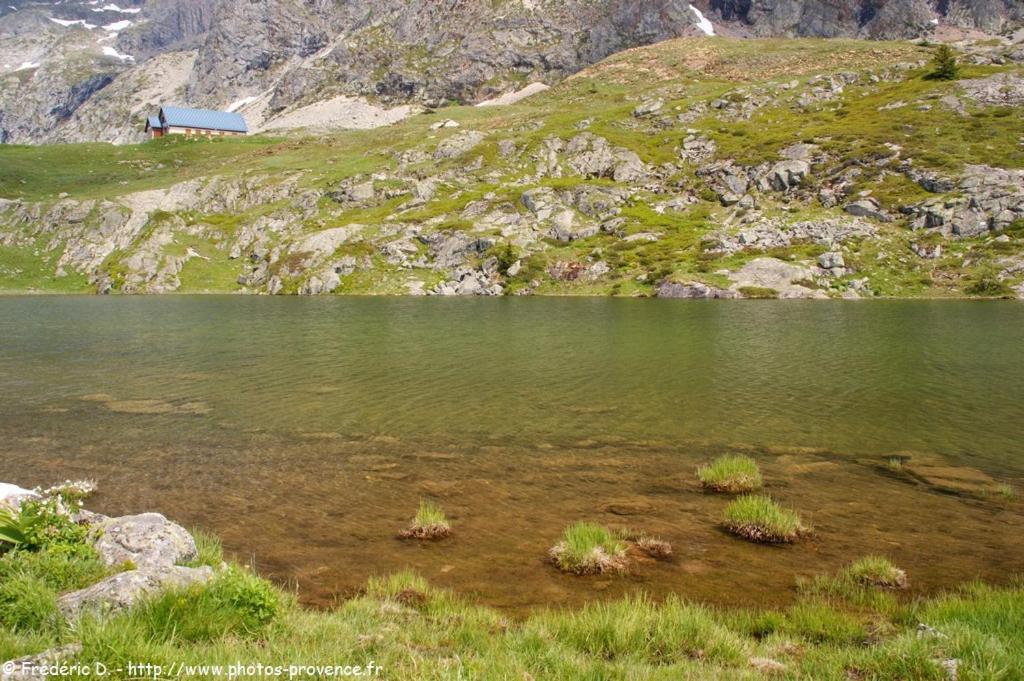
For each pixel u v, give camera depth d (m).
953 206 106.12
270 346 52.00
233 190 166.25
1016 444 24.86
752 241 112.50
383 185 157.25
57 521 13.25
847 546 15.90
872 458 23.39
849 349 47.75
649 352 47.50
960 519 17.67
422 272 121.88
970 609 11.45
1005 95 144.00
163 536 13.50
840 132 142.50
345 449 24.89
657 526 17.36
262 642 9.54
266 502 19.33
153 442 25.86
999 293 87.88
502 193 140.75
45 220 148.62
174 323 69.62
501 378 38.59
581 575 14.34
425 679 8.43
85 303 99.44
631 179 149.62
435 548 15.92
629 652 10.26
